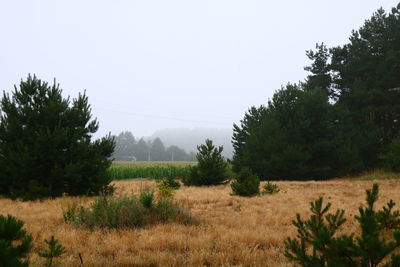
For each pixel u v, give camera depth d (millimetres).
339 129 32094
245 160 30062
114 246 6746
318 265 3982
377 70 35219
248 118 36031
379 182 22406
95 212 9039
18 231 4266
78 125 17188
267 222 9336
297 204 12820
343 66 38438
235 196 15453
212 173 24219
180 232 7855
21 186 15719
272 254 6297
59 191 15852
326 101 32312
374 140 31609
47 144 15664
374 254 3656
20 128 15828
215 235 7629
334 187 20234
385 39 36719
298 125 30156
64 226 8633
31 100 16562
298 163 28469
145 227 8445
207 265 5941
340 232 7637
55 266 5273
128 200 9586
